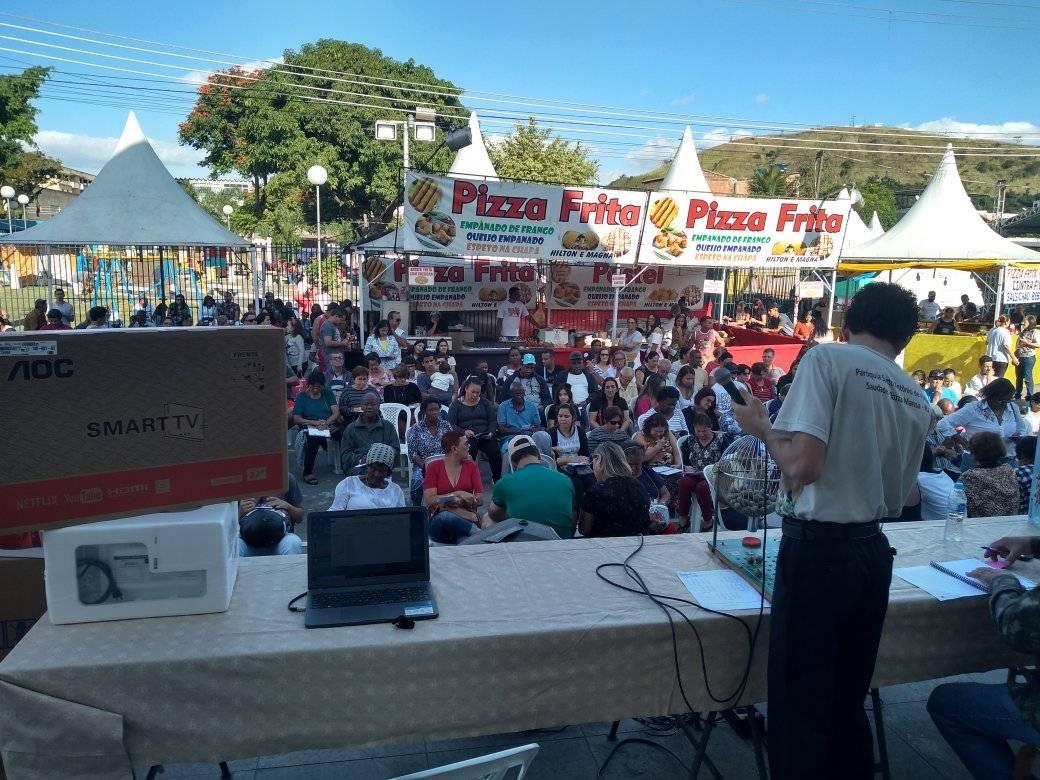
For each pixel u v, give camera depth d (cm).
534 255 1257
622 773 292
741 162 16438
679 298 1825
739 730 310
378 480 507
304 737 213
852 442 203
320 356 1258
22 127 3472
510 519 364
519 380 902
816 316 1733
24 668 194
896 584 259
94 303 2469
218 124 3619
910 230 1834
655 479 601
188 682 203
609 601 244
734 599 247
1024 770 238
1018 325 1578
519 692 224
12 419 199
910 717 338
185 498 221
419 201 1180
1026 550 271
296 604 237
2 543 270
